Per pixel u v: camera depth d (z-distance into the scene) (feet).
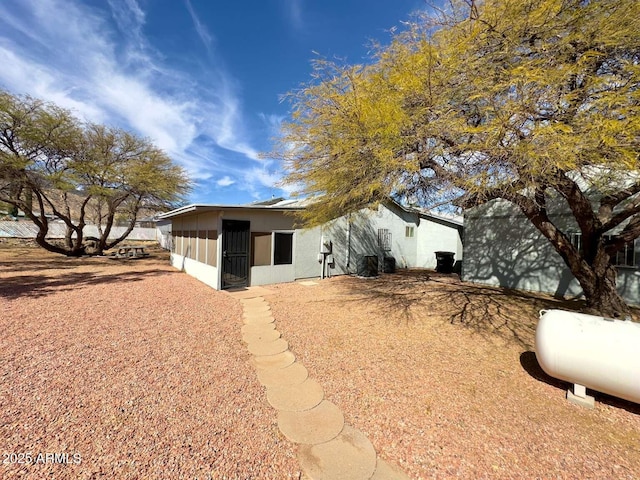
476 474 6.22
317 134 16.79
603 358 8.46
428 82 11.77
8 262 40.91
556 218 25.84
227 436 7.22
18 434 6.91
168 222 71.00
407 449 6.94
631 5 9.09
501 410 8.61
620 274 22.84
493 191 12.47
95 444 6.71
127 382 9.59
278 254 29.96
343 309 20.18
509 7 10.11
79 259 47.06
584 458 6.75
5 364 10.50
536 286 26.96
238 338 14.20
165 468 6.13
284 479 6.01
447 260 40.42
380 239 41.47
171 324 15.81
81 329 14.49
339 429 7.63
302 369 11.05
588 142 8.79
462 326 16.60
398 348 13.25
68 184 40.40
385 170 13.33
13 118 34.78
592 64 10.09
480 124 12.23
